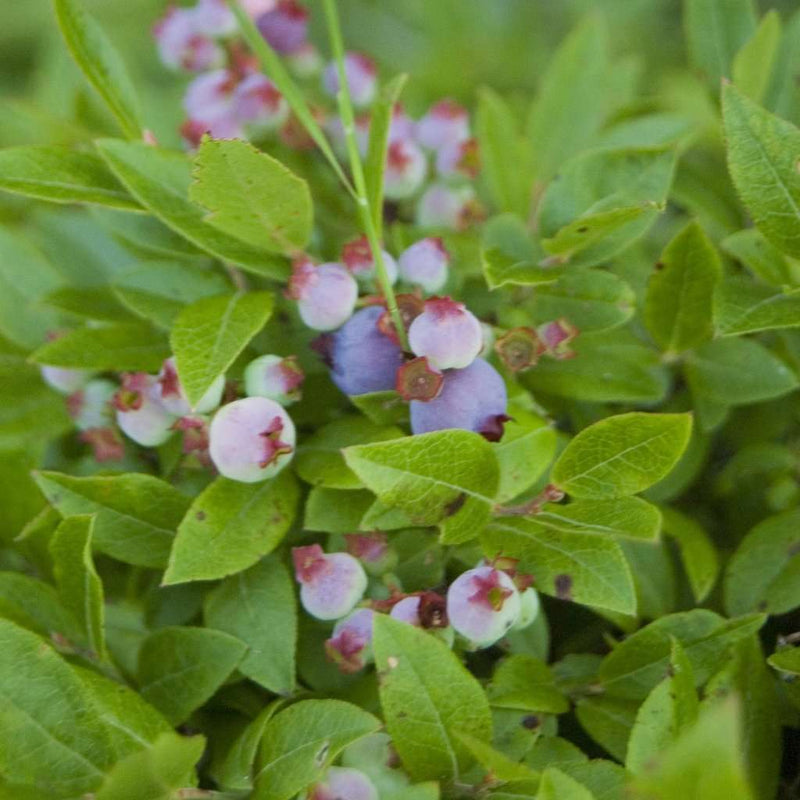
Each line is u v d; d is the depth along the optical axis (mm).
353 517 384
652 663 385
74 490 387
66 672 373
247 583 385
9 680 372
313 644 389
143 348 397
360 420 389
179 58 421
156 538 389
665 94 474
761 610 393
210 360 379
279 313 396
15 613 391
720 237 421
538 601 391
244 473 381
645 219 396
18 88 562
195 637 383
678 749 350
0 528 403
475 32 516
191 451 386
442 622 377
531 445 385
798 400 409
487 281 392
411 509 377
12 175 391
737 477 408
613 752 384
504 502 382
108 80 397
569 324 394
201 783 387
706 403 402
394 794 366
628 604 377
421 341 376
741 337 403
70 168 394
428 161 417
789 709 389
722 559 405
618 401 400
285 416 383
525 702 381
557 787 364
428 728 372
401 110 417
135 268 399
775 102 422
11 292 416
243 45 422
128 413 389
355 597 380
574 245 395
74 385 402
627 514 379
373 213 390
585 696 388
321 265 386
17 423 406
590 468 380
